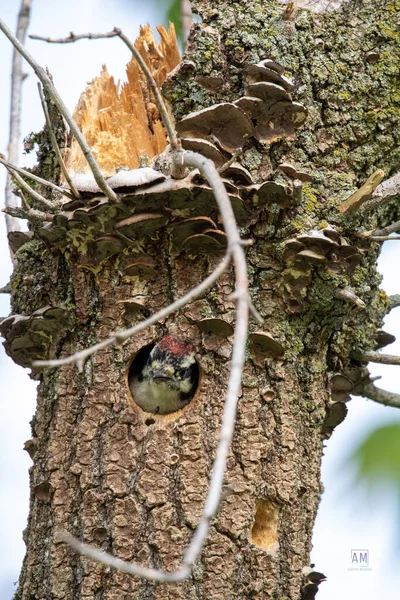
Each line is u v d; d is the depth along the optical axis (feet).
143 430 20.86
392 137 23.17
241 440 20.71
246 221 21.01
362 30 23.44
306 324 21.83
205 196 19.80
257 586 20.11
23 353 22.99
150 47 24.38
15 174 20.51
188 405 21.30
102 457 20.85
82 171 22.91
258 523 21.03
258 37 22.15
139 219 20.36
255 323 21.25
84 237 21.21
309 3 23.50
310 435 21.94
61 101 17.66
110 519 20.38
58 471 21.35
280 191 20.52
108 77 24.64
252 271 21.35
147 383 21.85
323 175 22.00
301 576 20.80
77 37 14.89
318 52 22.75
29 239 23.88
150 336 21.22
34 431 22.89
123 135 23.67
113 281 21.58
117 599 19.79
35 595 20.93
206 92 21.66
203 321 20.79
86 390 21.43
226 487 20.38
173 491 20.31
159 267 21.44
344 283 21.11
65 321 21.93
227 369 21.01
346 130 22.54
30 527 21.91
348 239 21.83
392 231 22.50
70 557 20.71
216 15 22.36
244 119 20.31
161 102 17.66
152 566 19.86
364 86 22.88
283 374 21.33
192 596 19.66
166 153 21.65
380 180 20.79
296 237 20.76
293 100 22.17
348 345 23.36
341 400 22.67
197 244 20.85
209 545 19.98
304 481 21.57
